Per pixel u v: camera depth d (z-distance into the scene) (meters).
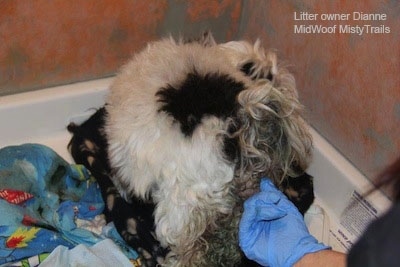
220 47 1.43
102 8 1.67
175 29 1.83
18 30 1.60
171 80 1.28
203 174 1.24
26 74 1.71
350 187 1.60
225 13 1.87
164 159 1.23
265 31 1.80
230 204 1.32
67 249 1.42
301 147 1.38
